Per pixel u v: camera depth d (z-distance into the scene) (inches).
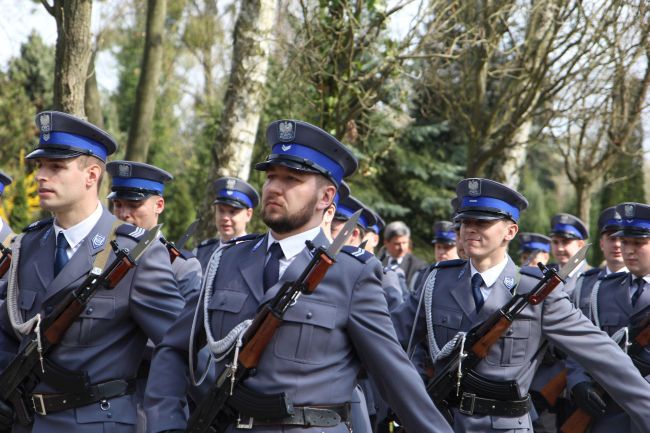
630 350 249.8
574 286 312.3
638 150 610.5
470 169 561.6
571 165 636.1
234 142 427.8
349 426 152.0
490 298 211.0
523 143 548.1
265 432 143.9
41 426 171.0
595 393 241.6
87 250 175.8
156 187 267.1
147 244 168.4
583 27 492.7
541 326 205.3
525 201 216.4
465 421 206.5
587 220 628.4
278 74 497.7
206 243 339.0
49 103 1111.0
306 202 149.7
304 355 145.5
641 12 489.1
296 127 149.7
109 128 1141.1
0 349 181.3
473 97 562.3
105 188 408.5
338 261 149.7
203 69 1231.5
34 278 176.1
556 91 512.1
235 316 149.3
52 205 174.2
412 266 516.4
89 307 170.6
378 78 464.1
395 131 561.9
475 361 206.2
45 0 337.4
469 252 214.1
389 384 148.9
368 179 920.3
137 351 178.1
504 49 561.3
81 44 330.0
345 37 433.1
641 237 259.3
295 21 473.7
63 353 170.7
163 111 1179.3
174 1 1096.2
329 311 146.9
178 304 175.6
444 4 474.6
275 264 151.5
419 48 436.8
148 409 151.3
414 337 224.7
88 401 170.6
